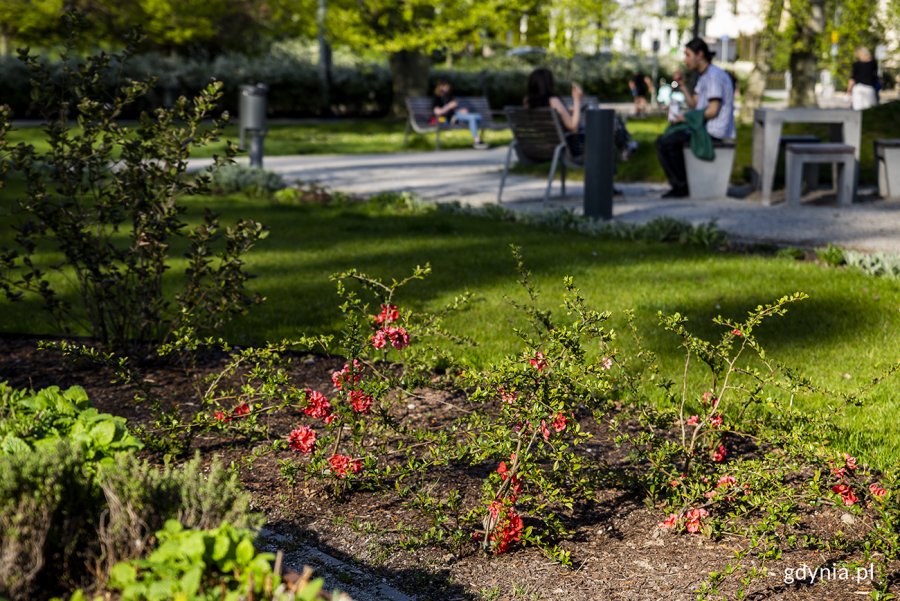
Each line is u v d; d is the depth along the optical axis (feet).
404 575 10.61
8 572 7.20
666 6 102.83
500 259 26.66
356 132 80.12
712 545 11.25
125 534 7.51
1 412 10.12
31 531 7.36
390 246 28.84
